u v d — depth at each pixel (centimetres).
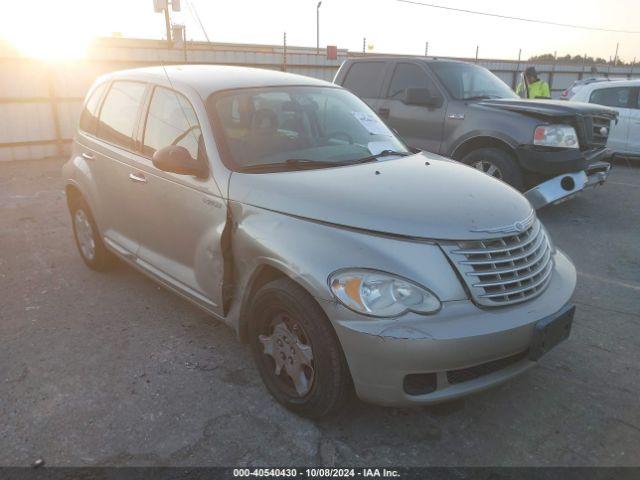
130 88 440
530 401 316
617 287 480
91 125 482
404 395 257
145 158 395
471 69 798
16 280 495
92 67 1294
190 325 408
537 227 318
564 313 284
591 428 293
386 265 258
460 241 268
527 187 675
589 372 345
